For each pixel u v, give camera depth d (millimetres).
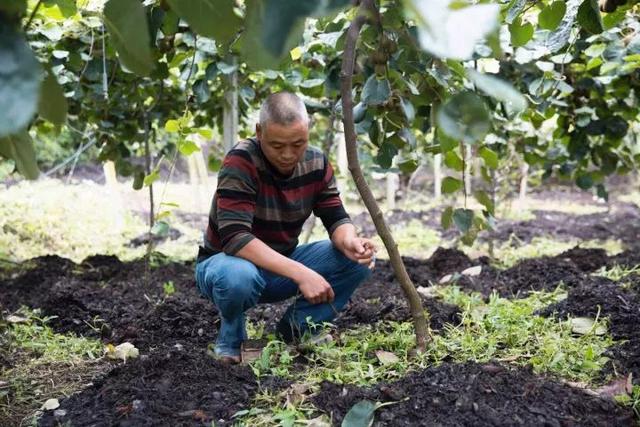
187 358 2514
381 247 6109
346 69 2086
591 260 4414
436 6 854
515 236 6324
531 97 3590
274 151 2408
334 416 2123
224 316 2654
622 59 3283
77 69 3715
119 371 2504
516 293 3828
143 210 7746
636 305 3072
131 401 2271
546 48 2705
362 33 2246
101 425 2150
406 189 9453
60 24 3221
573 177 4820
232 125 4004
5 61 847
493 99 3408
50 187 7855
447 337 2791
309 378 2414
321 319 2848
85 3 2402
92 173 10406
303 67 3719
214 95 4527
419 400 2131
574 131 4137
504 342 2699
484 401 2127
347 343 2779
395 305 3275
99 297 3684
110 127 4258
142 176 4008
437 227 7152
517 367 2416
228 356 2695
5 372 2715
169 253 5383
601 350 2641
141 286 3963
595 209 8844
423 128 3387
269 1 822
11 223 5980
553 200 9672
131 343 3061
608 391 2309
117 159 4496
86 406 2318
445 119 1083
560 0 2182
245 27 1057
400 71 2367
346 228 2717
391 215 7926
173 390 2320
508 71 3826
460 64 2211
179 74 4219
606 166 4387
